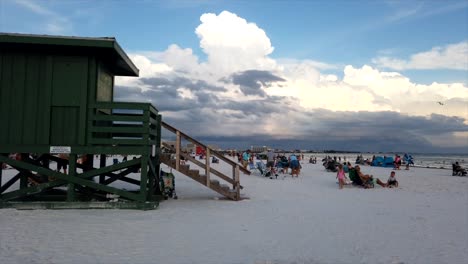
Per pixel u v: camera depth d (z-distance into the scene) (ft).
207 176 43.57
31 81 35.50
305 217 34.12
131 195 36.32
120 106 36.29
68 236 24.79
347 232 28.32
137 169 44.88
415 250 23.77
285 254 22.09
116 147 36.14
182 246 23.17
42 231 26.00
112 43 34.45
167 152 48.70
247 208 38.63
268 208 38.83
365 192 55.42
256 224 30.58
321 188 59.47
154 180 43.68
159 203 40.68
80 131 35.63
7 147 35.01
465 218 35.22
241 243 24.31
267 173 78.48
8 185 39.93
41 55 35.70
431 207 41.83
